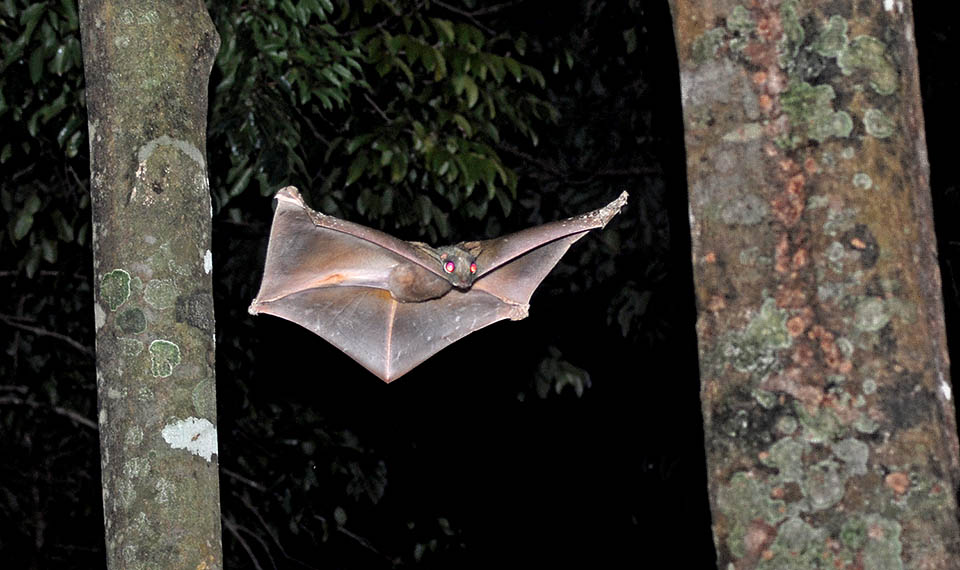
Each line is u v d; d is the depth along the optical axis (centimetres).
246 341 1334
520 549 1630
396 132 1116
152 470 520
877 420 370
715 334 388
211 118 1038
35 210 1150
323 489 1436
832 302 378
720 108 402
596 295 1455
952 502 364
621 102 1420
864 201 383
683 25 412
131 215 543
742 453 378
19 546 1404
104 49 567
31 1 1041
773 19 403
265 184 1049
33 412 1372
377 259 697
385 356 709
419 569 1547
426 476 1547
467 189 1112
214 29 592
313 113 1221
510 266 740
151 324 534
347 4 1134
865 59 395
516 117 1198
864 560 361
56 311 1342
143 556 511
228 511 1412
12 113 1071
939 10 1402
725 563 375
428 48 1096
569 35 1394
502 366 1453
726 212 394
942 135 1412
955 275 1415
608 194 1421
